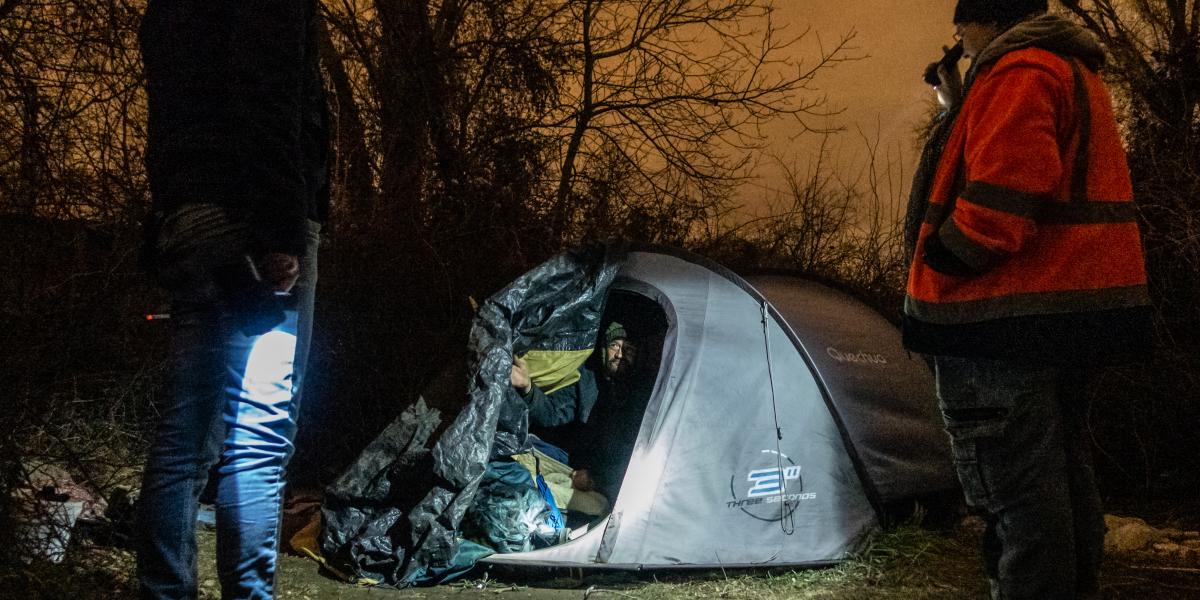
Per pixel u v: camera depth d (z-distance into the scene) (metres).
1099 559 2.46
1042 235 2.35
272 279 2.23
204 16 2.22
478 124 7.36
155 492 2.21
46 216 3.97
